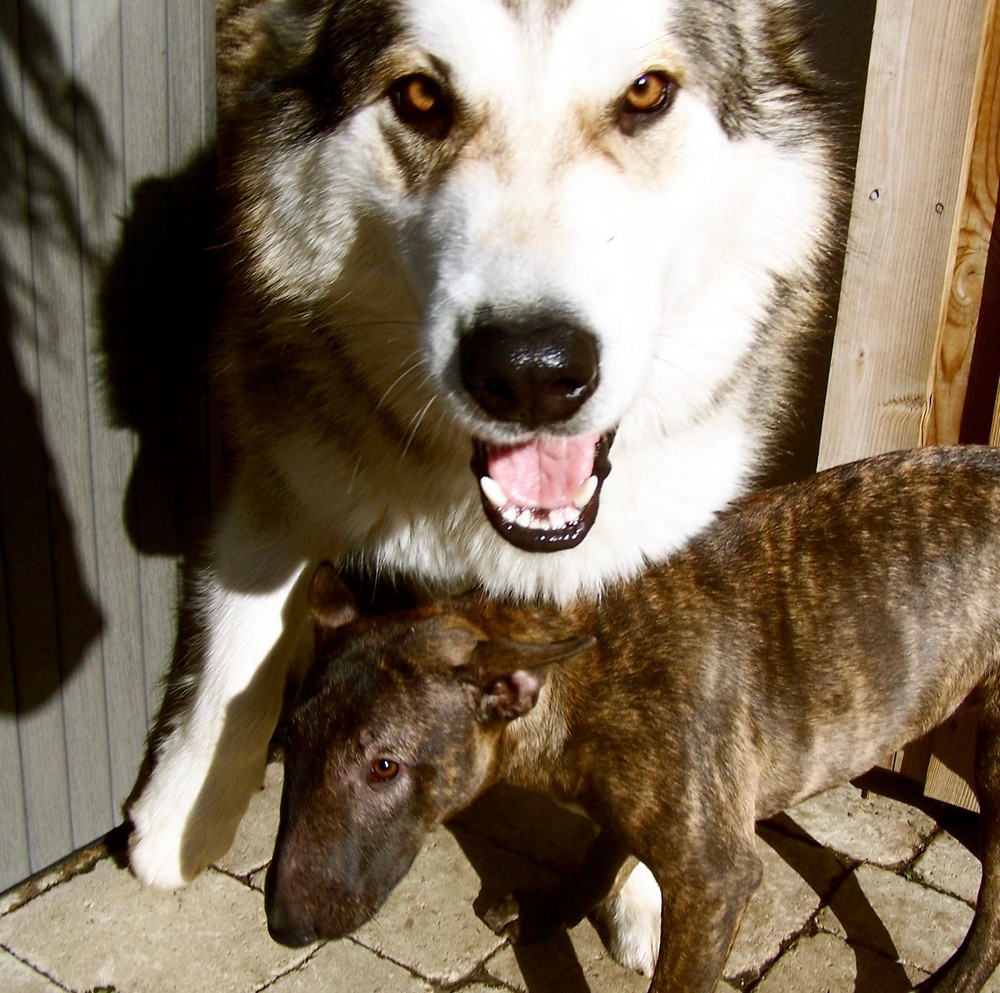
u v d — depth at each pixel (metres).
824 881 0.76
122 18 0.65
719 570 0.66
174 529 0.76
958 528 0.67
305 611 0.73
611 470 0.64
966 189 0.76
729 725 0.62
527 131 0.54
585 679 0.62
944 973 0.66
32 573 0.66
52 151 0.63
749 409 0.70
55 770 0.70
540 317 0.50
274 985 0.66
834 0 0.88
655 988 0.60
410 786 0.58
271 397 0.68
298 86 0.62
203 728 0.71
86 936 0.69
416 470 0.65
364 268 0.61
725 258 0.64
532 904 0.70
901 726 0.68
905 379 0.80
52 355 0.65
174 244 0.72
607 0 0.53
